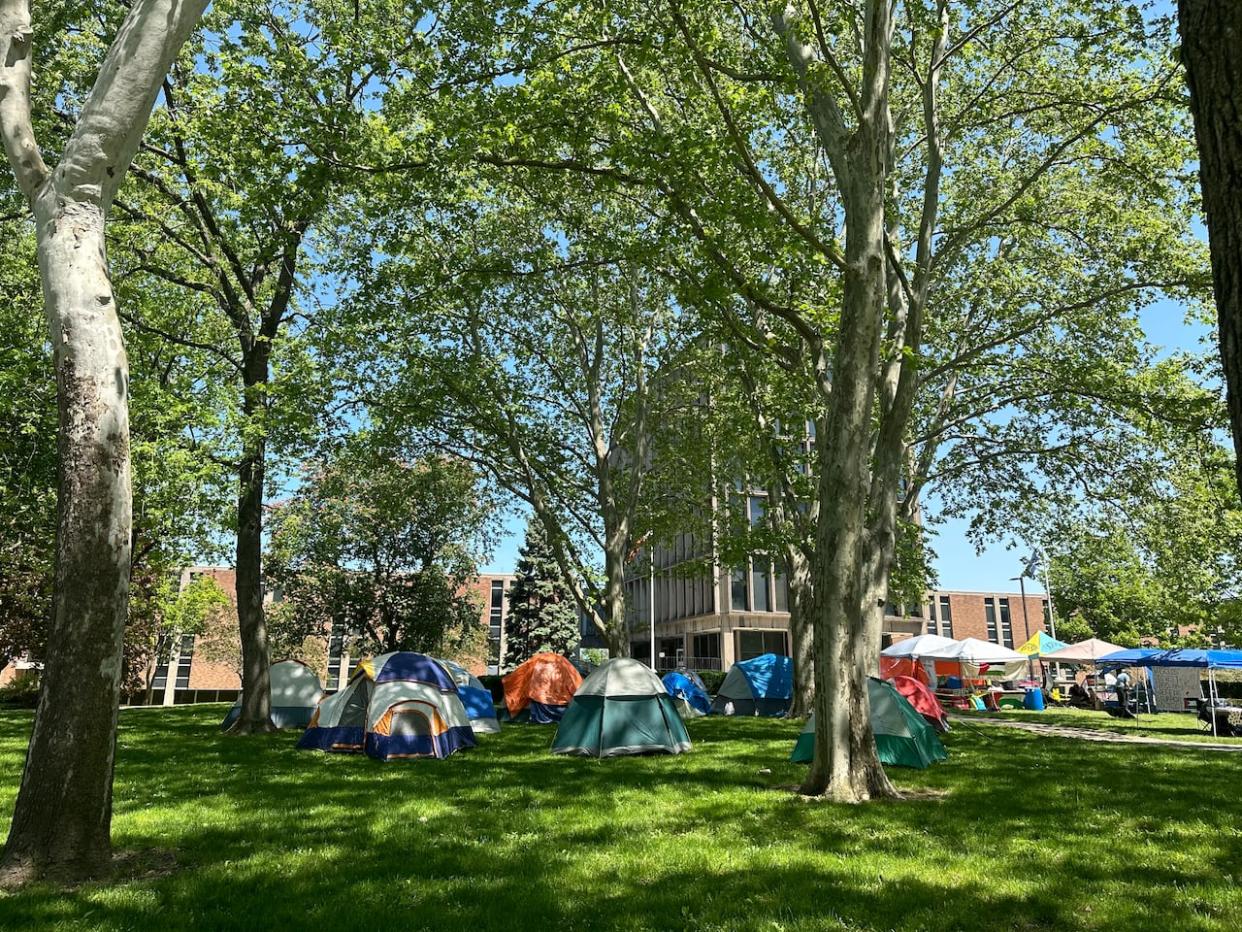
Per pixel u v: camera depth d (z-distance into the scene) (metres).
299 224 18.38
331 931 5.37
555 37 12.58
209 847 7.62
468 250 16.31
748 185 12.46
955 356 20.95
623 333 24.17
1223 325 2.93
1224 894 6.08
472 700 20.48
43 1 15.14
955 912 5.70
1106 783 11.28
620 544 23.58
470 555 36.00
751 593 49.78
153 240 18.98
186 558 24.80
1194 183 15.73
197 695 52.81
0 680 40.59
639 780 11.66
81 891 6.13
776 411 19.31
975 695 32.91
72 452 6.70
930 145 15.46
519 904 5.90
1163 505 20.39
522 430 22.81
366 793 10.62
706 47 11.10
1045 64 17.02
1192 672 33.28
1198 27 3.07
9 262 17.69
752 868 6.82
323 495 26.12
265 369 19.52
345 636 37.72
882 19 10.69
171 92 17.56
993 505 22.98
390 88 12.42
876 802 9.75
